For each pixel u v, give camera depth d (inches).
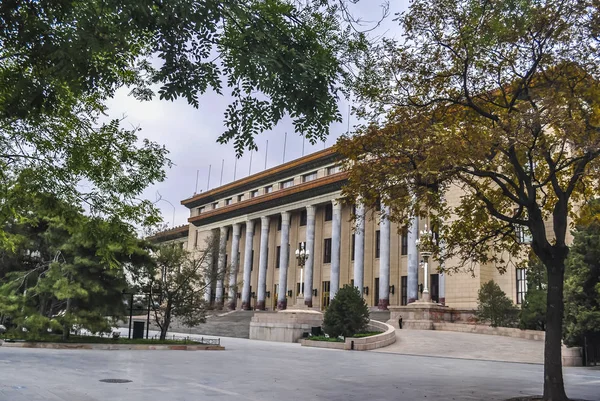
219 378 557.0
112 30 275.6
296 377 588.1
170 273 1151.6
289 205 2283.5
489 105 522.9
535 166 601.6
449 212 577.3
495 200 574.9
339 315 1246.9
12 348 871.1
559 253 447.5
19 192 406.3
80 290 903.1
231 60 310.3
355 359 876.0
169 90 295.1
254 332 1569.9
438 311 1557.6
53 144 398.6
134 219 434.6
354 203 527.2
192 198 3073.3
